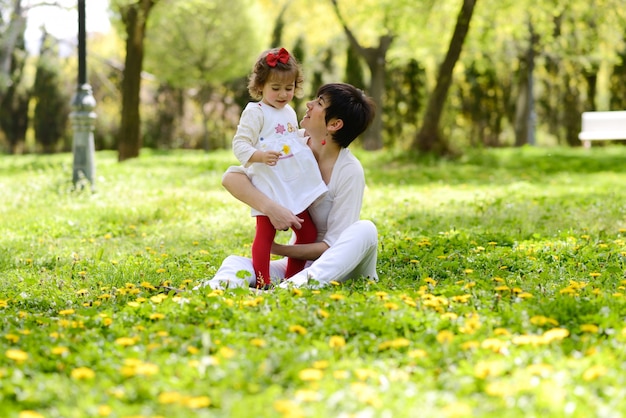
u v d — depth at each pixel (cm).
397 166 1752
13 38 2303
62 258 668
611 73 3036
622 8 2130
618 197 1075
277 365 309
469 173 1566
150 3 1942
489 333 356
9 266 637
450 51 1838
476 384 291
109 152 3109
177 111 3528
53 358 329
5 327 396
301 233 491
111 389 287
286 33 3381
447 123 2984
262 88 484
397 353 330
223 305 401
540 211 935
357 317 374
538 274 537
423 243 639
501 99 3094
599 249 614
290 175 476
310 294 428
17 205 1042
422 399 280
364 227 472
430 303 393
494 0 2009
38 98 3309
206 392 283
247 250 680
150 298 445
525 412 268
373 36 2773
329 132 481
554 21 2448
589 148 2459
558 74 3136
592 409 271
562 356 323
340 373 298
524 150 2145
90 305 462
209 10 3105
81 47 1181
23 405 280
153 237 789
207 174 1523
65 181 1253
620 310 394
